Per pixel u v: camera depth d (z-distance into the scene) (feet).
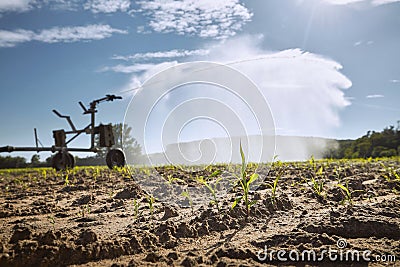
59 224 13.48
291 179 24.57
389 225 10.71
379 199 16.40
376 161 44.96
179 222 12.67
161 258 8.89
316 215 12.98
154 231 11.37
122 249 9.49
